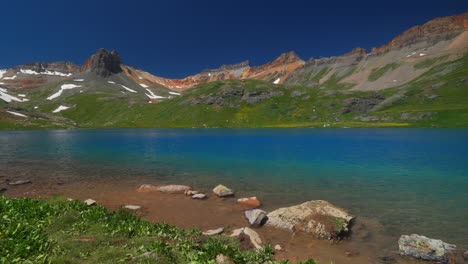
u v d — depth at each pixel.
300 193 21.39
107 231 10.73
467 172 28.06
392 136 80.00
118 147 58.28
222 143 67.50
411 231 13.67
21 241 7.83
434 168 30.53
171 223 15.03
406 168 30.89
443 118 139.88
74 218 12.05
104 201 19.34
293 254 11.34
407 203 18.22
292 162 36.59
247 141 72.94
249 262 9.30
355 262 10.73
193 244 10.32
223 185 24.09
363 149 50.03
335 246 12.24
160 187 22.98
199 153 47.38
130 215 13.68
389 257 11.16
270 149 52.88
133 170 31.50
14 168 32.34
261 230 14.27
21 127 170.38
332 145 58.84
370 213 16.42
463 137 71.56
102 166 34.22
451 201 18.41
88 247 8.76
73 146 61.09
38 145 62.75
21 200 13.54
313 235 13.38
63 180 26.12
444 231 13.54
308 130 134.12
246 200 19.44
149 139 83.56
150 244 9.27
